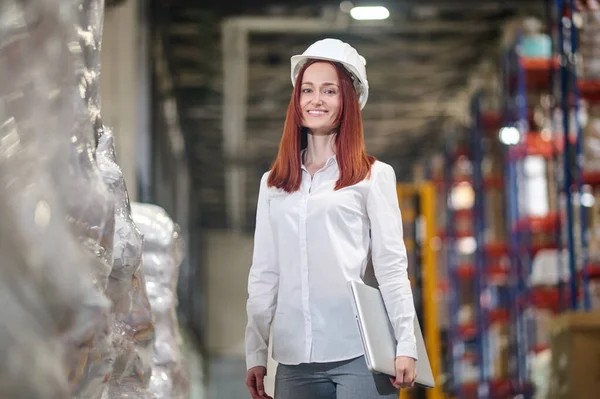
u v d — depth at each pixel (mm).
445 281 16359
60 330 1758
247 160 22719
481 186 13797
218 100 19188
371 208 2986
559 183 9250
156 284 3863
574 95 8453
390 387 2955
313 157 3094
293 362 2967
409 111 20281
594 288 9117
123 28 11289
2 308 1522
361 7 12773
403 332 2922
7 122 1695
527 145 11477
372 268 3092
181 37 16016
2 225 1585
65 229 1831
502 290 14258
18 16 1743
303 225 2977
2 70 1704
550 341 7086
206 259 27172
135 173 11203
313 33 16500
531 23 14797
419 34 16719
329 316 2957
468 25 15797
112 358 2318
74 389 1948
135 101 11273
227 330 26781
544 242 12102
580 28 8711
